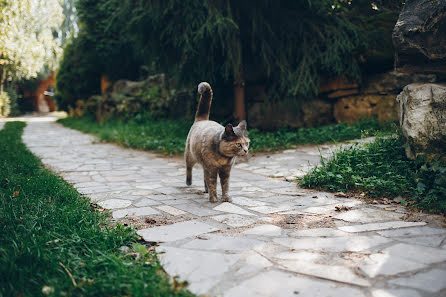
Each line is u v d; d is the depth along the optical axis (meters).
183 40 8.73
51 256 2.31
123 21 10.20
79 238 2.64
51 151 9.12
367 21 9.30
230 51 8.77
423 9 4.37
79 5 17.22
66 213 3.18
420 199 3.79
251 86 10.77
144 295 1.92
